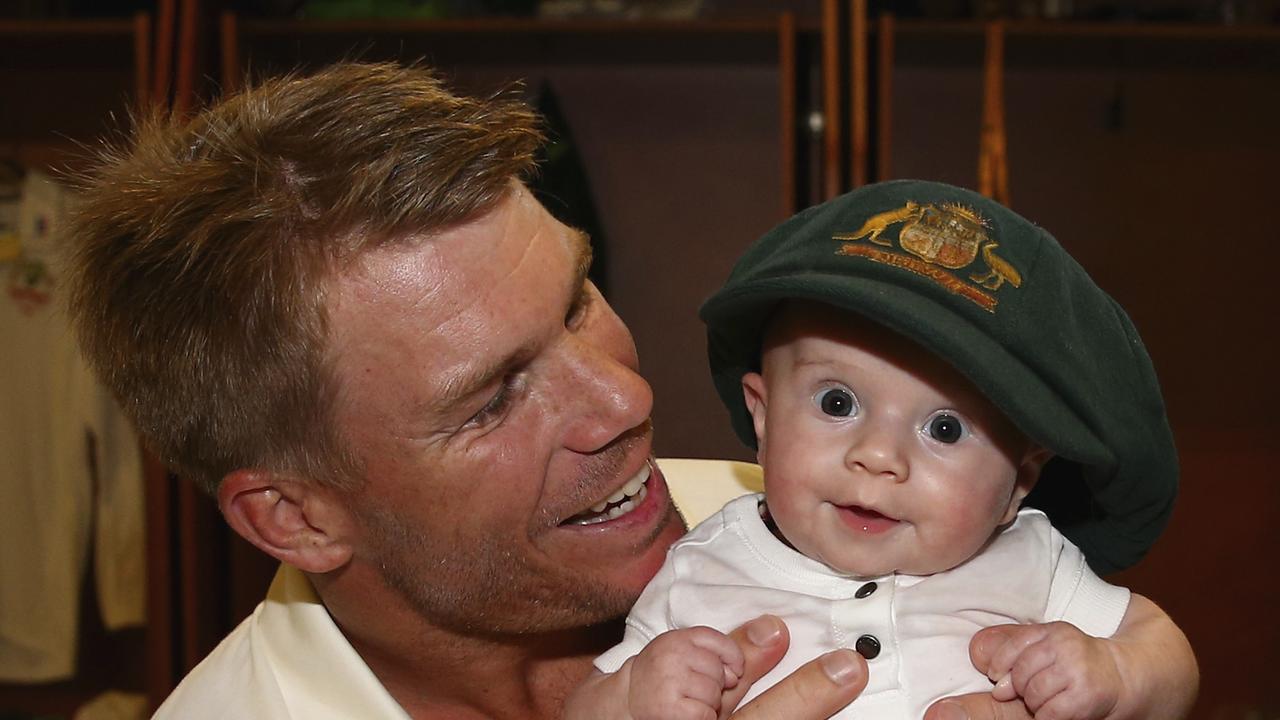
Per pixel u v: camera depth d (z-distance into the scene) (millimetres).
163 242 1112
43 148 3197
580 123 3613
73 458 3178
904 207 1027
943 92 3549
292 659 1227
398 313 1035
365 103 1093
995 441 991
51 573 3205
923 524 989
